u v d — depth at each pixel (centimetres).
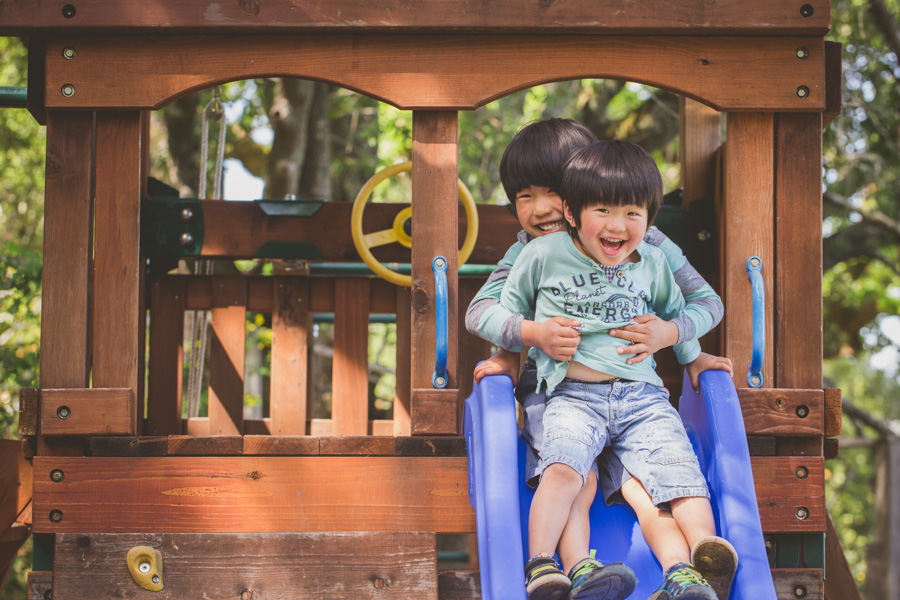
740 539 227
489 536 222
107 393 265
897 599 741
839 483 1509
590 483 245
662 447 236
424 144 272
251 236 380
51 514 259
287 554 257
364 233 387
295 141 760
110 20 267
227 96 895
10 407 658
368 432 399
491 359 265
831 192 904
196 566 255
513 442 238
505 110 904
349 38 272
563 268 249
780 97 274
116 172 275
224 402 389
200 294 393
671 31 271
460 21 268
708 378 252
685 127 374
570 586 210
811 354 274
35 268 615
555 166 275
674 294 258
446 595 260
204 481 262
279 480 262
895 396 1672
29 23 266
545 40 273
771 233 278
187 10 268
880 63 796
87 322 271
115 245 273
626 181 236
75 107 271
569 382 249
